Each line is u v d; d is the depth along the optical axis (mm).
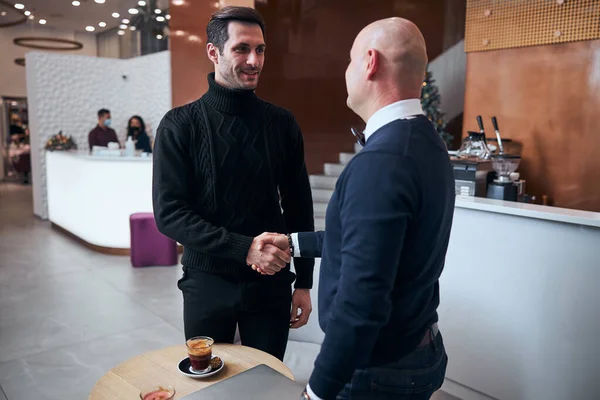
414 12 6707
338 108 6410
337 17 6148
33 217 7785
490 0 3963
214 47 1618
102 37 11969
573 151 3631
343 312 947
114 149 6152
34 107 7441
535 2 3686
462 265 2549
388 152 967
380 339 1071
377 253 919
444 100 7074
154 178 1653
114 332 3473
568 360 2225
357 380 1092
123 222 5520
